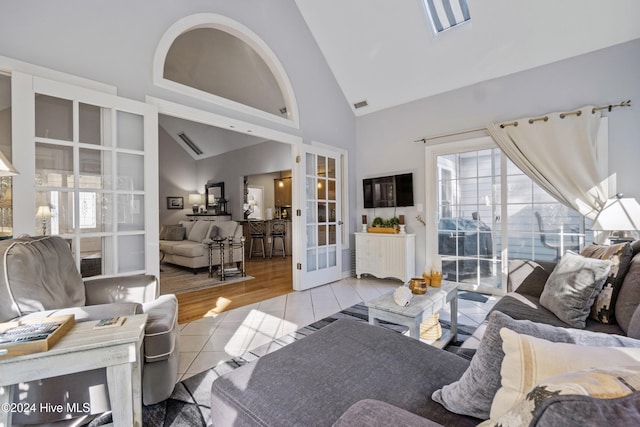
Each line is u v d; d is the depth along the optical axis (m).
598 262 1.69
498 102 3.58
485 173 3.74
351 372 1.13
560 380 0.49
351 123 4.86
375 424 0.66
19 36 1.97
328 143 4.43
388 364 1.19
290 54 3.90
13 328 1.14
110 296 1.94
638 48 2.83
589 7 2.83
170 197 8.58
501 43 3.34
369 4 3.62
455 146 3.90
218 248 5.20
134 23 2.50
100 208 2.24
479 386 0.80
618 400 0.42
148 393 1.60
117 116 2.34
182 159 8.81
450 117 3.95
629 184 2.86
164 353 1.61
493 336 0.80
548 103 3.27
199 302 3.47
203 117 2.97
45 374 1.05
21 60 1.97
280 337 2.50
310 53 4.19
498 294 3.64
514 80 3.47
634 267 1.60
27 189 1.92
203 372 1.96
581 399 0.41
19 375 1.02
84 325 1.27
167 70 5.92
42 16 2.06
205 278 4.74
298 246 3.96
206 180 8.70
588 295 1.64
